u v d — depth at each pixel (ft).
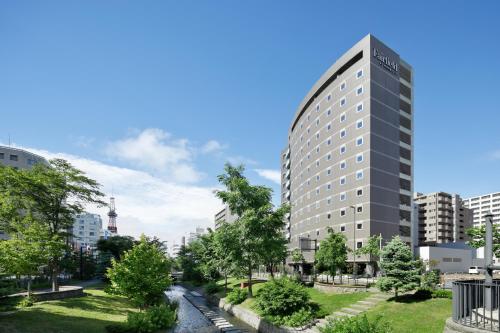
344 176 219.20
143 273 83.71
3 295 70.64
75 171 126.52
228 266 122.11
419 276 78.28
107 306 96.07
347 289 102.22
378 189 201.67
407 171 219.41
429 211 382.22
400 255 81.20
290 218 329.31
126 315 88.12
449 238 375.25
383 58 217.56
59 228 129.80
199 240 224.12
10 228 112.27
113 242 217.56
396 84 221.87
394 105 218.38
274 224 118.32
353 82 220.43
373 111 207.10
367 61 212.02
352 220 208.23
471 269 196.95
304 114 291.17
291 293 85.10
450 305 69.10
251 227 113.80
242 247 116.37
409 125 226.79
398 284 77.36
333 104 238.07
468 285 34.42
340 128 227.81
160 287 84.28
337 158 227.81
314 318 80.02
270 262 131.64
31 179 115.34
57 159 123.54
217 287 172.35
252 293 123.03
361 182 205.05
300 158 297.53
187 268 253.85
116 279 82.12
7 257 80.28
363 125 208.85
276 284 90.48
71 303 91.76
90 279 212.64
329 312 81.15
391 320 65.72
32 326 62.44
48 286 143.95
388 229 201.57
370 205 197.36
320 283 120.37
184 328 98.89
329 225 229.86
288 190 360.28
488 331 30.76
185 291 218.38
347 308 81.35
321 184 245.45
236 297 124.36
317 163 254.47
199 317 118.21
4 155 298.35
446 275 150.41
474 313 35.88
